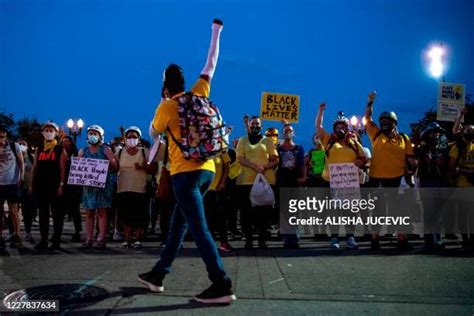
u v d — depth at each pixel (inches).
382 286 180.2
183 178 161.8
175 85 175.8
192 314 146.2
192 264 224.8
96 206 289.3
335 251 274.5
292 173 312.2
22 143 420.8
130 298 162.9
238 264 226.4
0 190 292.7
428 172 293.1
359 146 297.4
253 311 149.3
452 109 367.9
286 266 220.7
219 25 177.9
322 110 303.1
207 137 159.2
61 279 191.2
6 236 365.4
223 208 283.4
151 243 329.4
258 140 297.6
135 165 292.7
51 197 283.9
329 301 160.1
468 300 161.5
